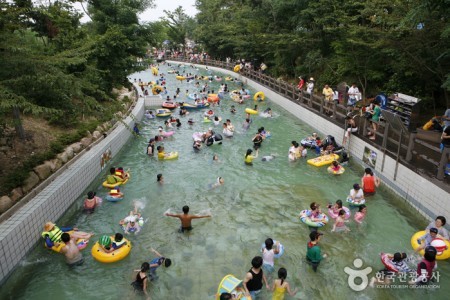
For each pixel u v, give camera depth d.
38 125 13.73
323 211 10.97
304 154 15.41
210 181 13.23
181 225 10.16
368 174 11.81
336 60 23.77
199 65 54.59
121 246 8.96
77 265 8.54
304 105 21.77
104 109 10.67
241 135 18.84
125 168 14.45
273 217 10.74
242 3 46.84
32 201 9.26
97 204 11.27
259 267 7.30
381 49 18.16
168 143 17.61
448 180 9.60
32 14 13.66
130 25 21.34
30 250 8.59
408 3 15.19
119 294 7.70
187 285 7.90
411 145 11.01
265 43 34.69
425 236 8.90
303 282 7.97
